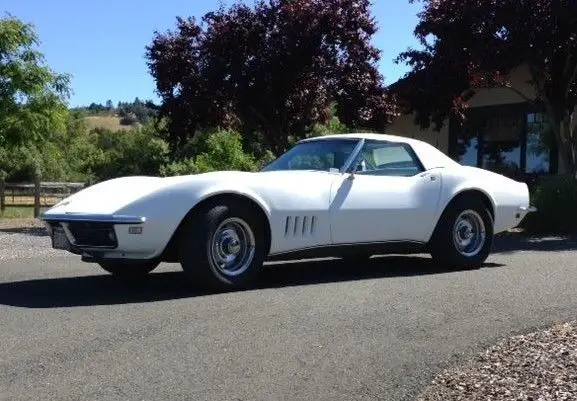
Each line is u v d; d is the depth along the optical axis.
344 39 14.66
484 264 8.24
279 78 14.25
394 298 6.00
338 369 4.23
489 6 12.70
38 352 4.45
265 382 4.01
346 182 7.00
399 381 4.06
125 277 7.20
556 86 13.79
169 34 15.33
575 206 12.41
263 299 5.93
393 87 16.75
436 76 14.25
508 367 4.27
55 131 18.94
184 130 15.40
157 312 5.43
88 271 7.77
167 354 4.44
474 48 13.09
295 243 6.64
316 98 15.14
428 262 8.40
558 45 12.66
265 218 6.45
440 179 7.65
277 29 14.52
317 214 6.73
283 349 4.56
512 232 12.72
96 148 60.72
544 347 4.62
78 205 6.27
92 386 3.90
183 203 6.01
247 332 4.91
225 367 4.23
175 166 20.94
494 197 8.03
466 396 3.84
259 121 15.42
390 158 7.52
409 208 7.34
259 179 6.47
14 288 6.61
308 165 7.45
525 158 16.58
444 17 13.48
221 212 6.17
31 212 20.94
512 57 12.76
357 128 15.79
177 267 8.02
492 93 17.34
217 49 14.48
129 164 35.44
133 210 5.91
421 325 5.14
